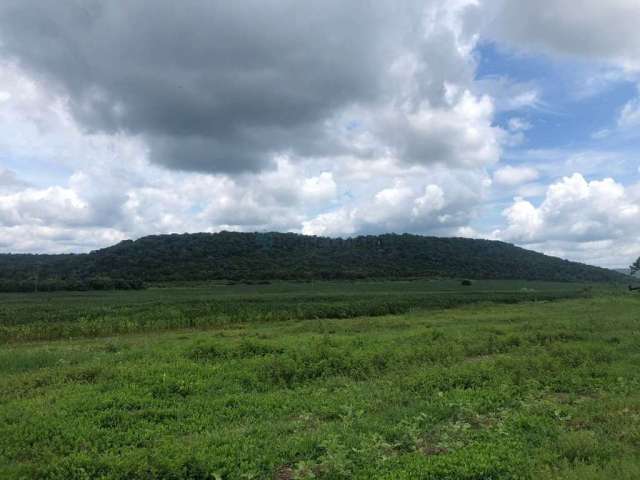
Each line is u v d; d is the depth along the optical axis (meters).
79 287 75.62
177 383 11.23
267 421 9.11
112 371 12.19
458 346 16.98
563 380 12.48
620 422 8.78
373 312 39.50
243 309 36.84
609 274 149.38
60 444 7.61
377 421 8.87
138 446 7.81
